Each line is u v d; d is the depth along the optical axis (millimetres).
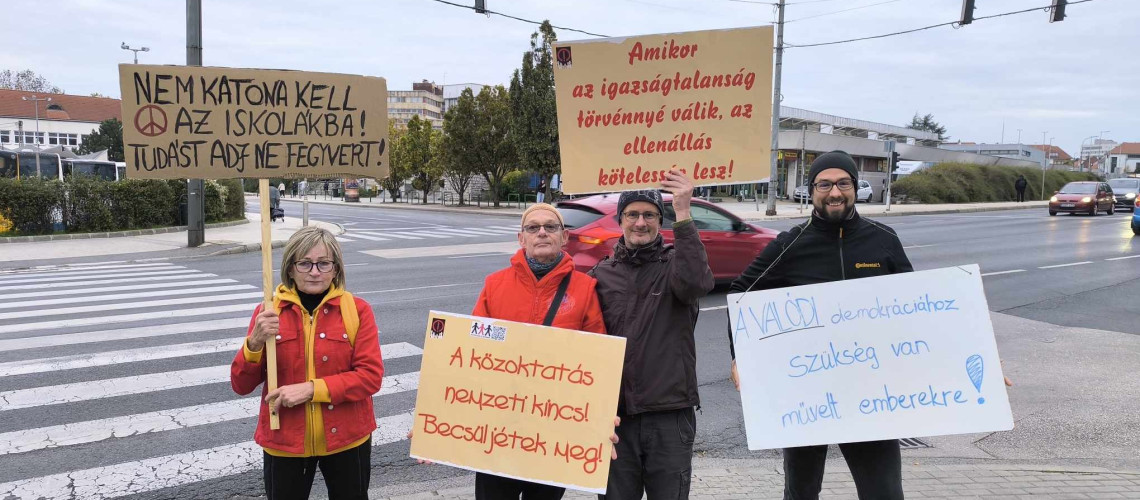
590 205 9625
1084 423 5133
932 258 14766
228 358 6746
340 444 2762
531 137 38250
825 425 2828
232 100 3047
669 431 2795
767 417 2859
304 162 3139
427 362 2857
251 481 4219
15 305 9578
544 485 2961
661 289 2836
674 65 2936
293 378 2740
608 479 2797
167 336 7648
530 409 2760
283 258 2803
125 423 5062
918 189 46500
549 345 2750
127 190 21234
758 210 34812
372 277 12367
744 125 2930
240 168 3074
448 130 43219
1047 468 4191
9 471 4270
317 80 3123
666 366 2795
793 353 2871
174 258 15820
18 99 88000
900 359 2814
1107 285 11273
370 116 3201
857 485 2951
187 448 4656
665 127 2957
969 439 4895
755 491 3949
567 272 2904
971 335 2781
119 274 12977
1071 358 6871
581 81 2959
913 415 2783
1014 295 10398
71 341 7398
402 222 30250
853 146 55281
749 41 2896
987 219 28844
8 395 5613
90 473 4266
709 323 8453
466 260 15164
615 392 2689
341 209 43906
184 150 3025
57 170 29125
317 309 2775
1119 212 33875
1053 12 16469
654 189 2916
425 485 4242
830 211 2902
